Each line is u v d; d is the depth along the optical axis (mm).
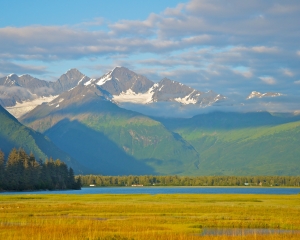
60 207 149750
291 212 134750
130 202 181375
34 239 79875
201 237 84750
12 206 154625
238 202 183625
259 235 88062
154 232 90750
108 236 84688
